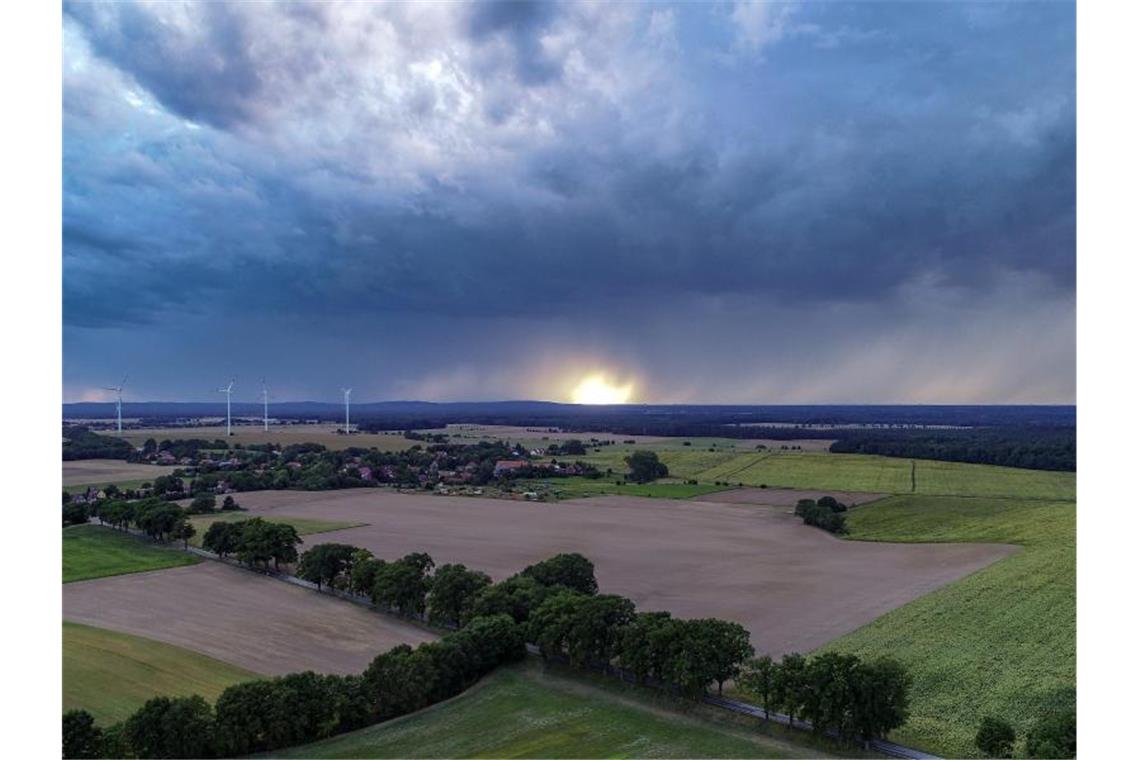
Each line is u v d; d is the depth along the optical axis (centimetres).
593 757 6228
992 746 6162
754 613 10700
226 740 6425
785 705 6669
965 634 9250
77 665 8094
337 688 7150
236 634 9675
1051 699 7281
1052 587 10906
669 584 12425
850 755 6272
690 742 6519
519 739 6638
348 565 11800
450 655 7856
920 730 6769
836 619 10269
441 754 6388
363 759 6344
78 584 11894
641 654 7550
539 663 8506
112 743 6234
